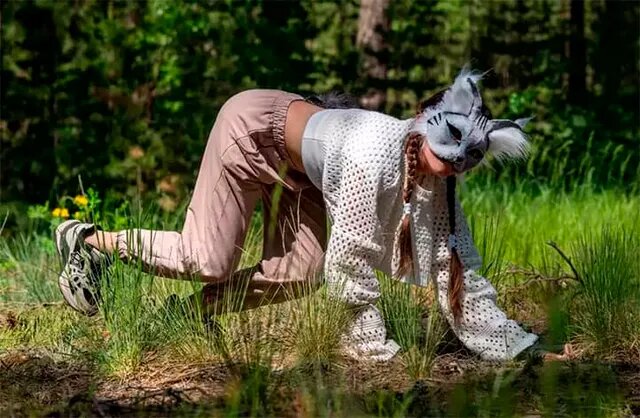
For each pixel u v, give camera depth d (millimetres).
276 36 22234
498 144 8312
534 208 15844
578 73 26703
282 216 9031
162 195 20156
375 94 23422
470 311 8719
